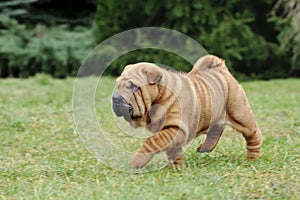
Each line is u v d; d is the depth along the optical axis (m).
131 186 6.39
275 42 21.42
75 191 6.31
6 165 7.59
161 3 20.73
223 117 7.38
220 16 20.45
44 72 21.80
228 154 7.95
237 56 20.09
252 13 20.81
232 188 6.30
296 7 19.03
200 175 6.78
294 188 6.30
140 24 21.19
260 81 20.06
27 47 21.75
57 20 23.94
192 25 20.55
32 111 12.09
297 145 8.41
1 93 15.53
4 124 10.52
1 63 22.00
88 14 24.66
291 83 18.84
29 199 6.05
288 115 11.81
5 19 22.16
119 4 21.05
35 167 7.43
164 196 5.97
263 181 6.59
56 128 10.12
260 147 7.64
